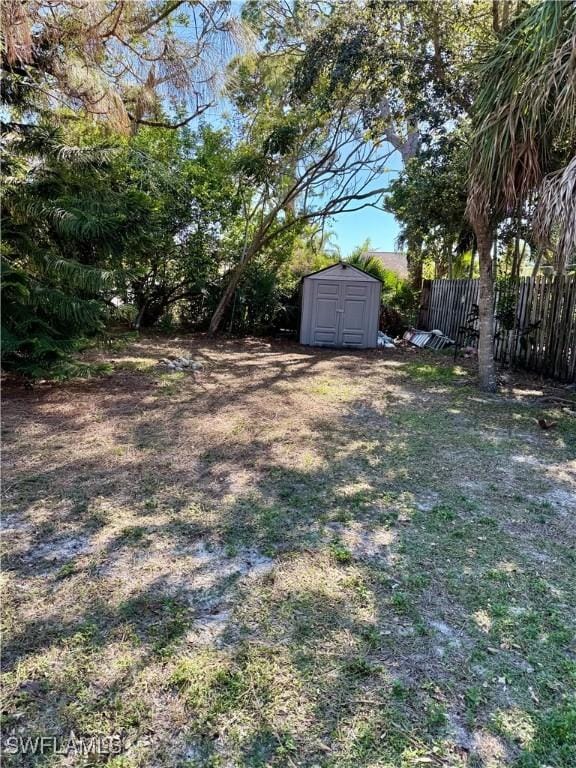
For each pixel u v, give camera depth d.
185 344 8.98
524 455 3.61
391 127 8.50
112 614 1.79
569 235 3.70
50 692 1.45
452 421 4.46
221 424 4.16
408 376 6.61
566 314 6.16
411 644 1.69
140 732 1.34
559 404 5.14
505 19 5.59
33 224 4.68
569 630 1.78
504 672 1.58
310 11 7.65
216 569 2.10
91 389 5.23
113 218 4.66
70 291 4.86
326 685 1.51
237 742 1.32
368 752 1.29
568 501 2.87
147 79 4.58
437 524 2.55
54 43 3.95
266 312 10.83
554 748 1.32
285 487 2.95
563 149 4.77
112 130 4.86
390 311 11.65
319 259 12.19
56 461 3.22
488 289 5.63
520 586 2.04
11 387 5.11
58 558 2.14
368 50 6.24
